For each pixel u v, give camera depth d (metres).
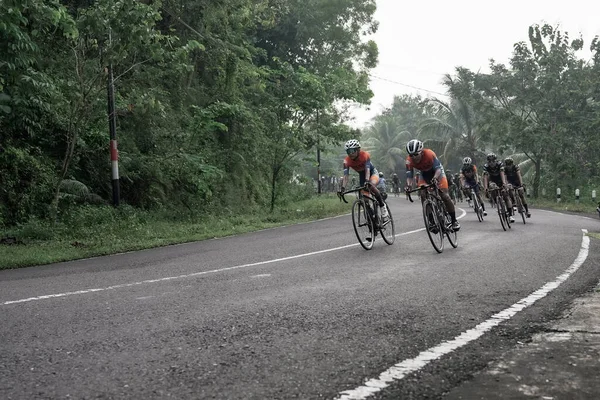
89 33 13.35
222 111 20.23
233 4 23.58
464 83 34.22
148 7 13.48
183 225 16.12
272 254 9.39
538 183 33.06
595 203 27.42
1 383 3.15
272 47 33.59
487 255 8.45
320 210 22.06
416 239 11.15
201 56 23.17
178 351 3.73
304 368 3.34
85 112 13.78
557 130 31.17
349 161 10.12
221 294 5.75
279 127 23.36
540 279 6.35
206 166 18.88
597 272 6.85
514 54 33.00
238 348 3.78
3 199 13.27
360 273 6.99
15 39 10.97
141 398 2.91
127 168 17.20
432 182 9.39
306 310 4.90
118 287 6.35
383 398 2.87
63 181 14.68
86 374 3.29
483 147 46.06
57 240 12.25
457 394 2.91
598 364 3.34
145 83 20.00
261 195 25.23
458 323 4.40
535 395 2.87
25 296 5.91
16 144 14.30
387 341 3.90
